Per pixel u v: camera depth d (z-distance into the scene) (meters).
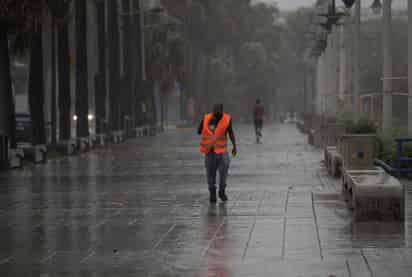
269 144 85.75
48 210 31.33
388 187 25.69
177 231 24.98
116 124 102.25
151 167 55.16
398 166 40.62
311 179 42.69
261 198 33.69
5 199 35.69
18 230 25.91
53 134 81.69
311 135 84.31
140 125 126.25
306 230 24.47
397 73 62.56
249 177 44.50
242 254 20.80
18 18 54.41
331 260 19.69
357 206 25.91
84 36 82.06
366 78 72.19
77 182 44.34
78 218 28.72
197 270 18.89
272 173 47.06
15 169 55.66
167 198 34.75
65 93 74.69
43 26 61.50
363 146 38.53
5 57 57.44
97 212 30.38
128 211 30.44
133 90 123.19
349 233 23.70
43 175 50.09
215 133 32.62
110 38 104.31
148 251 21.56
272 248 21.56
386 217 25.81
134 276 18.42
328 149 49.28
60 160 65.31
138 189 39.31
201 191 37.62
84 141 78.81
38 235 24.78
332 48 95.81
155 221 27.39
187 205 31.94
